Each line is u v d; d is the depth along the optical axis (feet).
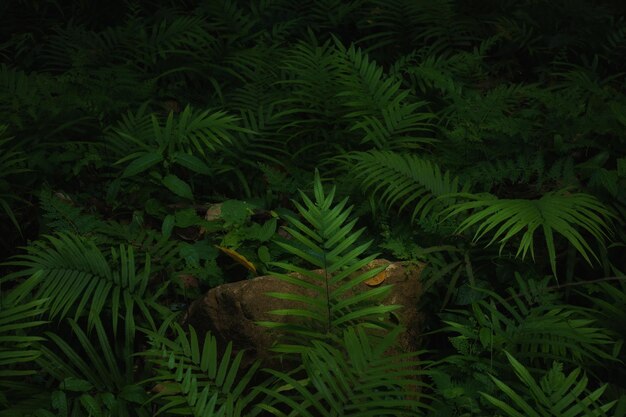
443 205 13.97
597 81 19.99
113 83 17.88
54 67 21.30
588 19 21.65
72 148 15.75
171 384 10.36
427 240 14.07
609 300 13.38
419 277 13.26
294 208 15.71
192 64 20.08
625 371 12.04
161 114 18.52
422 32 21.91
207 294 12.27
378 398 10.04
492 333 11.84
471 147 15.90
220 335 12.10
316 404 9.86
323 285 12.73
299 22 22.41
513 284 13.17
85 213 15.06
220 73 20.22
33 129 16.24
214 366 10.84
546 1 22.07
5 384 10.91
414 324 13.04
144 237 14.10
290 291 12.28
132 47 20.25
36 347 11.50
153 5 23.73
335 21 22.41
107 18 23.29
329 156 17.26
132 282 12.57
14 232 14.82
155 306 12.54
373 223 14.69
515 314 12.00
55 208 13.85
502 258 13.37
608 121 15.80
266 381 11.22
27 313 11.02
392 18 21.52
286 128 18.08
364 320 12.09
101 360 11.98
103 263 12.61
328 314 11.28
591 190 14.33
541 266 13.52
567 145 15.31
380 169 14.28
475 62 19.53
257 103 18.40
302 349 10.69
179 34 20.31
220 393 10.64
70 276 12.29
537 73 21.30
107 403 10.78
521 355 11.50
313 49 20.10
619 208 13.94
